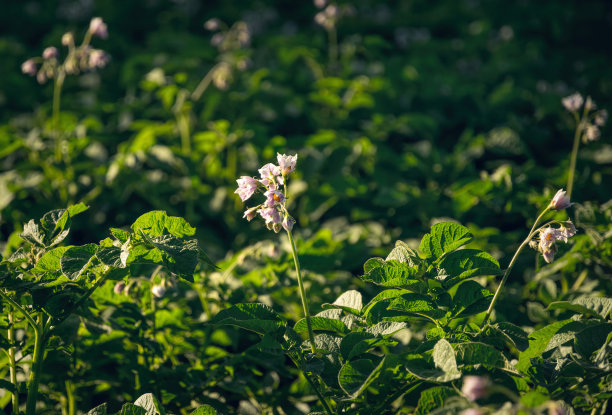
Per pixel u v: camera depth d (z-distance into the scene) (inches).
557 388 98.7
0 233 209.0
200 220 225.5
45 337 107.9
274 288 150.4
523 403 81.0
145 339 132.5
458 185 196.5
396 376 98.6
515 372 90.5
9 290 103.4
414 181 236.1
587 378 98.5
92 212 217.9
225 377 132.8
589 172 215.8
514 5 499.5
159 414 97.2
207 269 137.6
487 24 440.1
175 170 238.4
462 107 306.7
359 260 183.2
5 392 129.1
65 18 482.9
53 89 335.9
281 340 103.4
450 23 504.1
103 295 129.8
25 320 116.5
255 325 101.4
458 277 104.5
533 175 213.3
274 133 284.4
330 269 160.6
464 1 535.2
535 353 103.1
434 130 266.4
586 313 110.0
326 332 138.7
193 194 225.0
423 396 95.7
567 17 464.1
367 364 98.7
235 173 236.2
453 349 90.7
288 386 136.8
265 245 170.6
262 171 105.1
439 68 360.8
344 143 230.7
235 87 296.7
